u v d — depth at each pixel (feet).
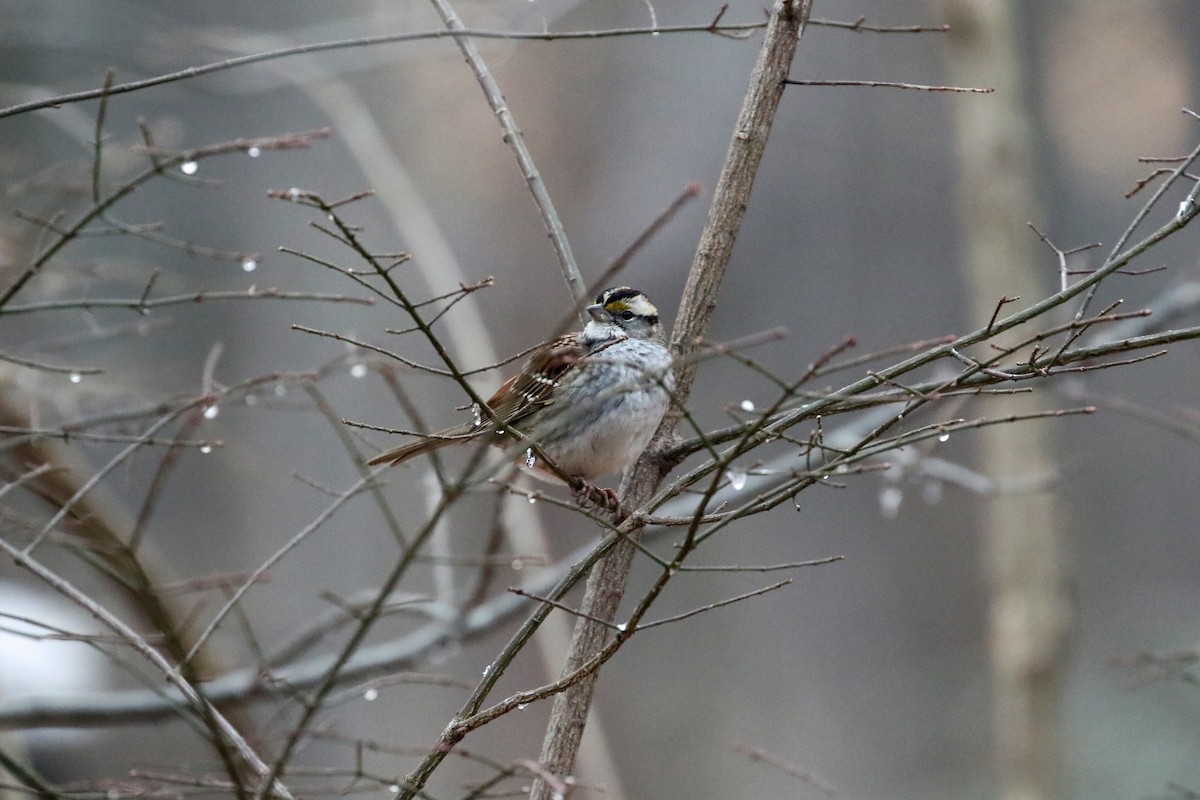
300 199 14.97
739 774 59.82
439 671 54.60
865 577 65.67
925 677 63.72
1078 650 57.72
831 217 66.03
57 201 31.53
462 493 16.21
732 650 63.52
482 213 62.39
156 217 55.67
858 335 65.26
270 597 52.11
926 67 64.80
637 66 63.00
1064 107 67.05
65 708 27.66
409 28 43.52
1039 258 40.98
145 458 52.21
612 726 61.11
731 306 65.77
